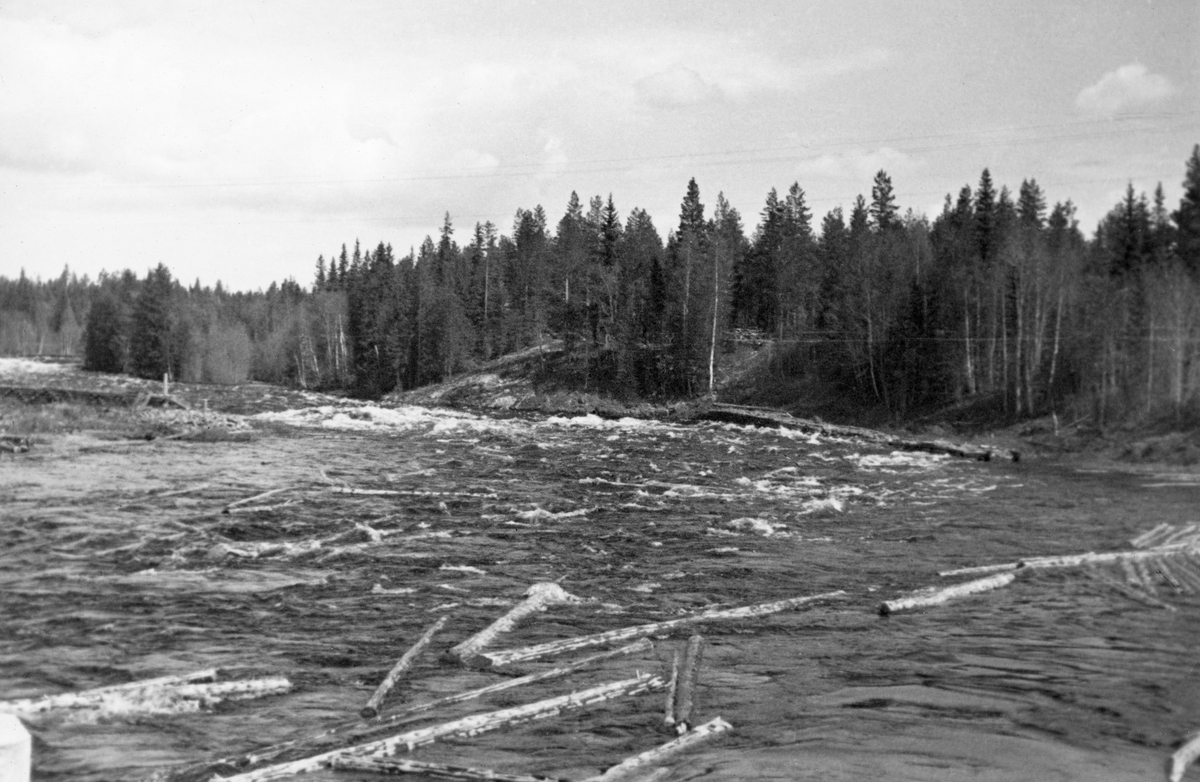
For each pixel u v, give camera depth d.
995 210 67.88
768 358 68.19
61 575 15.98
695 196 93.12
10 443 33.03
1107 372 47.97
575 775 8.62
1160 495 29.38
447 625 13.70
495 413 63.03
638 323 73.50
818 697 10.87
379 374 94.12
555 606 15.00
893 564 18.78
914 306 60.59
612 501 25.75
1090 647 12.91
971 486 31.66
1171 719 10.13
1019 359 53.44
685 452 39.66
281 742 9.37
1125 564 18.80
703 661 12.27
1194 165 48.53
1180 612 14.99
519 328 89.00
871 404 60.31
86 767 8.66
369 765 8.70
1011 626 14.11
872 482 32.12
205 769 8.68
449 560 18.06
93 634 12.78
